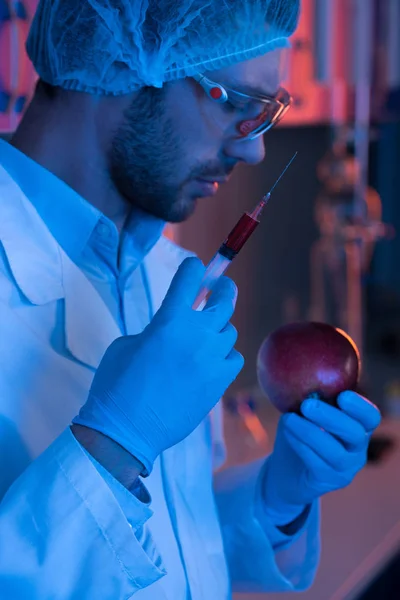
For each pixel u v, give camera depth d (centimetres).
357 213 230
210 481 101
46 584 65
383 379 264
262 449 192
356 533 150
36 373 80
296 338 90
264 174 248
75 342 84
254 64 85
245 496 106
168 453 92
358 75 213
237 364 72
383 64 252
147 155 84
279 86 90
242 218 79
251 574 107
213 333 70
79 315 85
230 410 215
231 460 184
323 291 260
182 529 90
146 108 83
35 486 67
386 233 264
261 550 104
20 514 66
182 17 79
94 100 84
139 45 79
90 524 66
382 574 182
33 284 82
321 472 88
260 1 82
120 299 96
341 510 162
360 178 232
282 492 102
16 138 91
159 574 69
